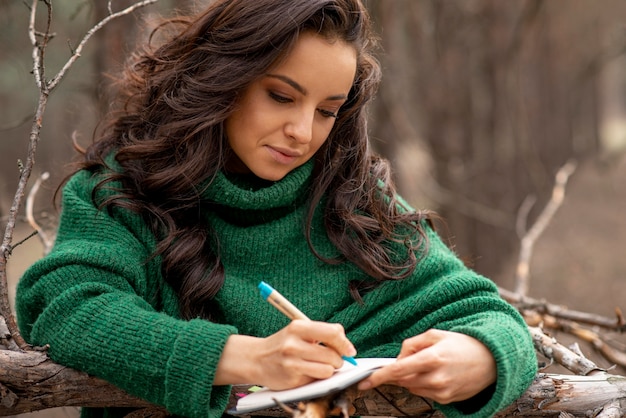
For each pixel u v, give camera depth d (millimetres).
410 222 1682
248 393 1400
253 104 1463
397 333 1589
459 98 5297
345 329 1597
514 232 5914
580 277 6176
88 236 1512
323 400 1240
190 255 1522
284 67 1418
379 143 4395
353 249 1602
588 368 1701
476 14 5297
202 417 1278
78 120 3018
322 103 1465
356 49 1474
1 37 3303
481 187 5418
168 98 1571
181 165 1534
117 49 2658
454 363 1272
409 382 1271
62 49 4152
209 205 1597
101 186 1578
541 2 5246
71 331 1348
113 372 1316
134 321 1338
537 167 5934
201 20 1545
